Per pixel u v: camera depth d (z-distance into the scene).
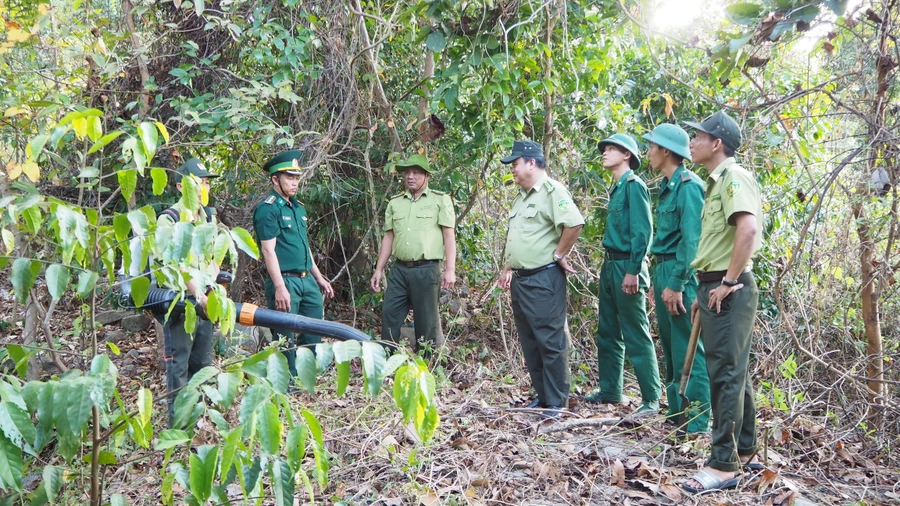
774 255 5.30
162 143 4.79
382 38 4.85
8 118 3.72
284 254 4.49
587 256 5.54
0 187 3.65
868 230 3.67
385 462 3.25
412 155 4.89
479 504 2.87
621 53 6.06
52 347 2.98
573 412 4.16
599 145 4.33
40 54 4.38
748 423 3.17
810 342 4.20
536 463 3.25
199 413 1.64
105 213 5.17
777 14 2.61
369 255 6.02
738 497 2.94
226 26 4.64
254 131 4.82
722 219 3.03
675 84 5.81
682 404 3.75
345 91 5.11
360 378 4.59
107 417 1.98
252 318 2.17
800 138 4.97
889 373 3.98
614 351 4.44
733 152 3.10
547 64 4.88
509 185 5.62
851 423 3.83
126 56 4.75
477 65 4.56
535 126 5.32
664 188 3.89
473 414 4.01
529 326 4.21
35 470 2.29
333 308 6.10
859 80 3.37
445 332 5.56
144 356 5.08
